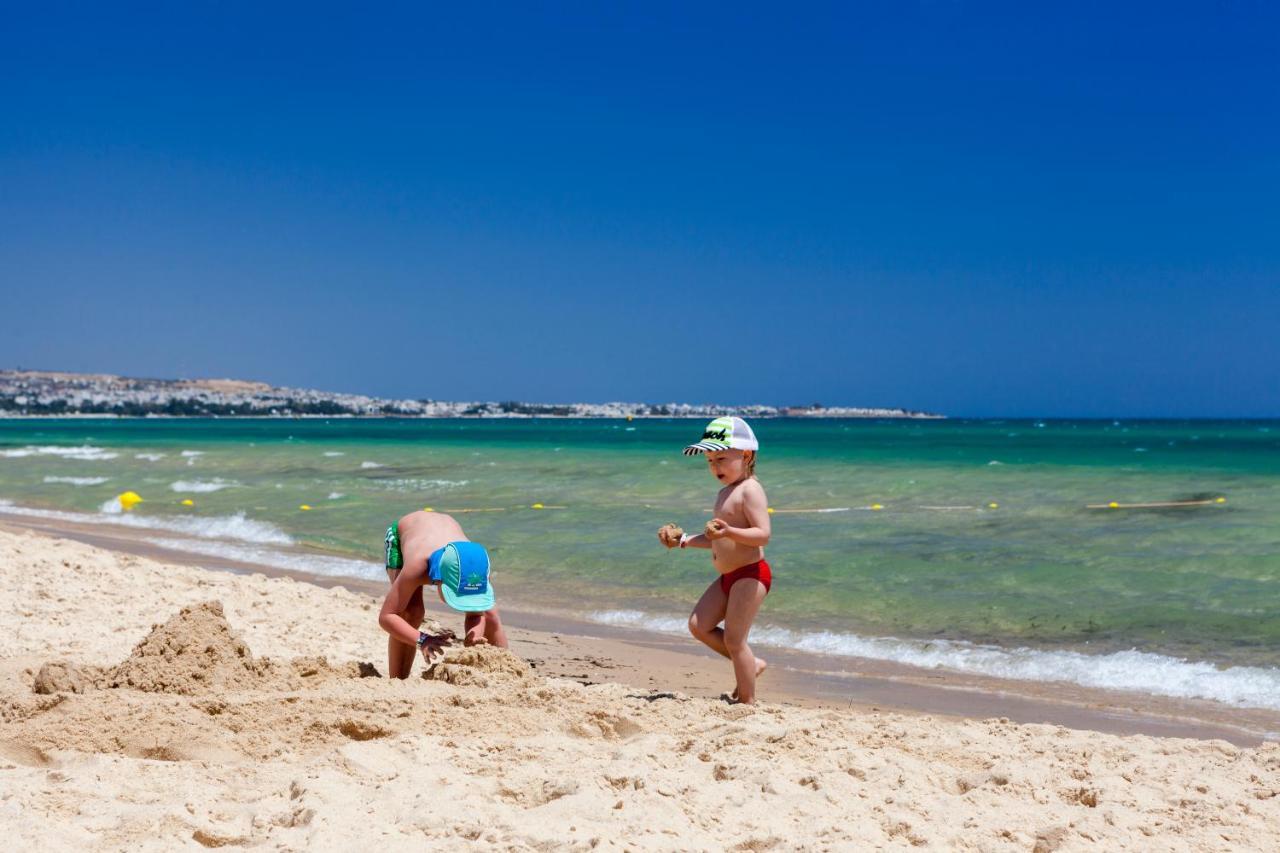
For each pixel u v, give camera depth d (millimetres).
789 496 18797
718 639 5746
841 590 10266
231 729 4500
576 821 3393
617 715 4898
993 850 3350
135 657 5305
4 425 125688
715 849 3234
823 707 6605
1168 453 36250
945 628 8820
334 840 3168
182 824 3322
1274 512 14883
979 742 4809
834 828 3443
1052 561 11383
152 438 63031
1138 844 3467
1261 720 6277
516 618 9695
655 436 71625
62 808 3504
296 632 7648
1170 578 10336
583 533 14500
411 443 51438
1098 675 7355
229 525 16281
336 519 16781
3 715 4652
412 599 5930
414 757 4094
